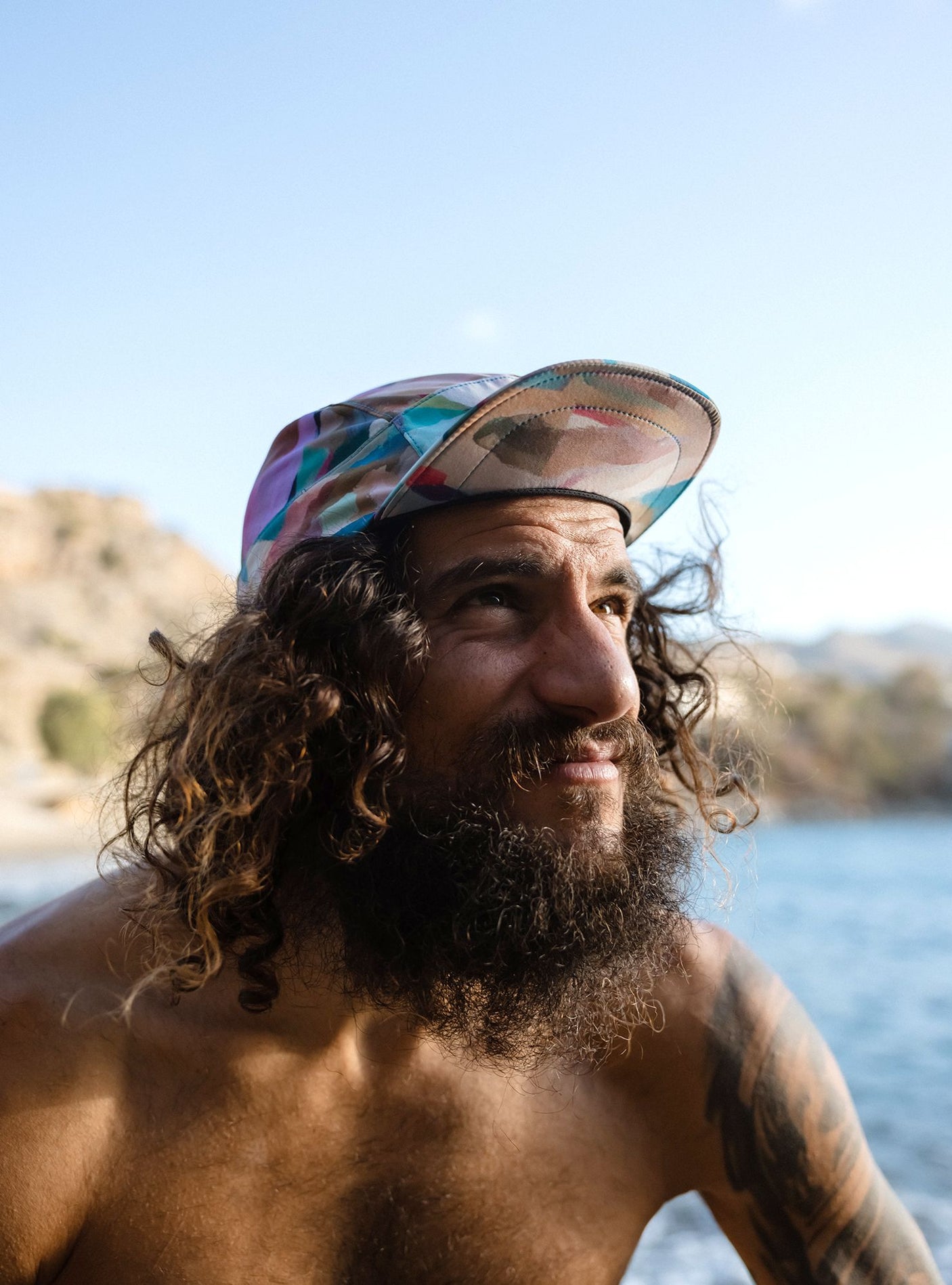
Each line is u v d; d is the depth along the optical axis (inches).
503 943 51.7
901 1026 496.7
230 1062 51.9
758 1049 60.9
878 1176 62.1
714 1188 61.8
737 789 78.4
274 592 57.8
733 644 84.0
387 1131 53.9
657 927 55.0
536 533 55.7
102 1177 49.8
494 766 53.2
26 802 2054.6
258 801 53.7
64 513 3732.8
